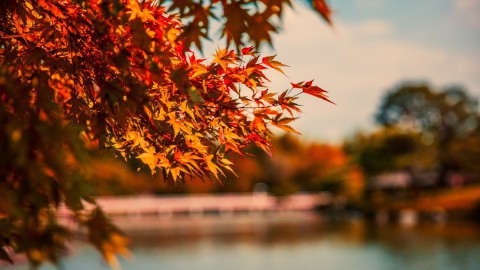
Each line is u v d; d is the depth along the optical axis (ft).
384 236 92.58
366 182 179.93
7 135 3.69
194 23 4.79
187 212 172.65
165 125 7.36
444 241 82.74
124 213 144.46
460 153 183.21
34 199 3.85
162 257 68.95
